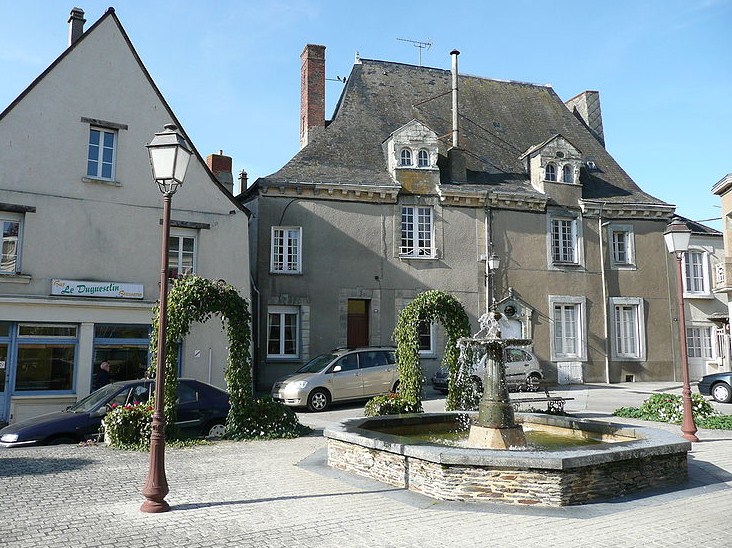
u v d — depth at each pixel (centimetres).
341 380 1756
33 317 1625
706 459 1021
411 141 2397
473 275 2409
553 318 2511
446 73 2966
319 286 2230
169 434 1194
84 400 1288
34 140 1691
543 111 3027
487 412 942
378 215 2330
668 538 619
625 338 2625
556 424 1077
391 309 2300
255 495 781
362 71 2780
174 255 1869
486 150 2705
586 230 2602
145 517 676
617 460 775
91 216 1741
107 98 1800
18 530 625
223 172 2400
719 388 2020
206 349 1839
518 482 739
